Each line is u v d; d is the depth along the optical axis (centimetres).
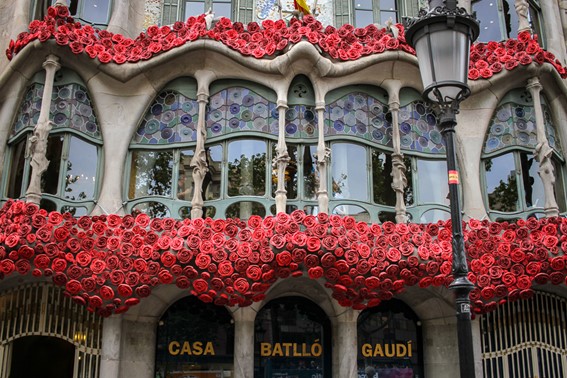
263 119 1372
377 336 1475
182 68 1388
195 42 1342
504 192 1441
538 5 1644
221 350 1418
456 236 684
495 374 1402
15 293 1325
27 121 1340
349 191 1357
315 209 1328
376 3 1595
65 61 1348
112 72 1357
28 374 1547
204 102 1367
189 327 1421
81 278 1185
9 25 1487
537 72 1438
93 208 1327
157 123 1398
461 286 660
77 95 1364
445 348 1442
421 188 1420
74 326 1312
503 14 1566
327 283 1223
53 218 1198
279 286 1387
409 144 1428
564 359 1459
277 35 1351
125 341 1341
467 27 739
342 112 1396
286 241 1178
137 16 1524
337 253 1183
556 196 1486
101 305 1201
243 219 1316
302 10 1471
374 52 1380
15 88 1365
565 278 1264
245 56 1348
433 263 1238
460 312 653
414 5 1592
